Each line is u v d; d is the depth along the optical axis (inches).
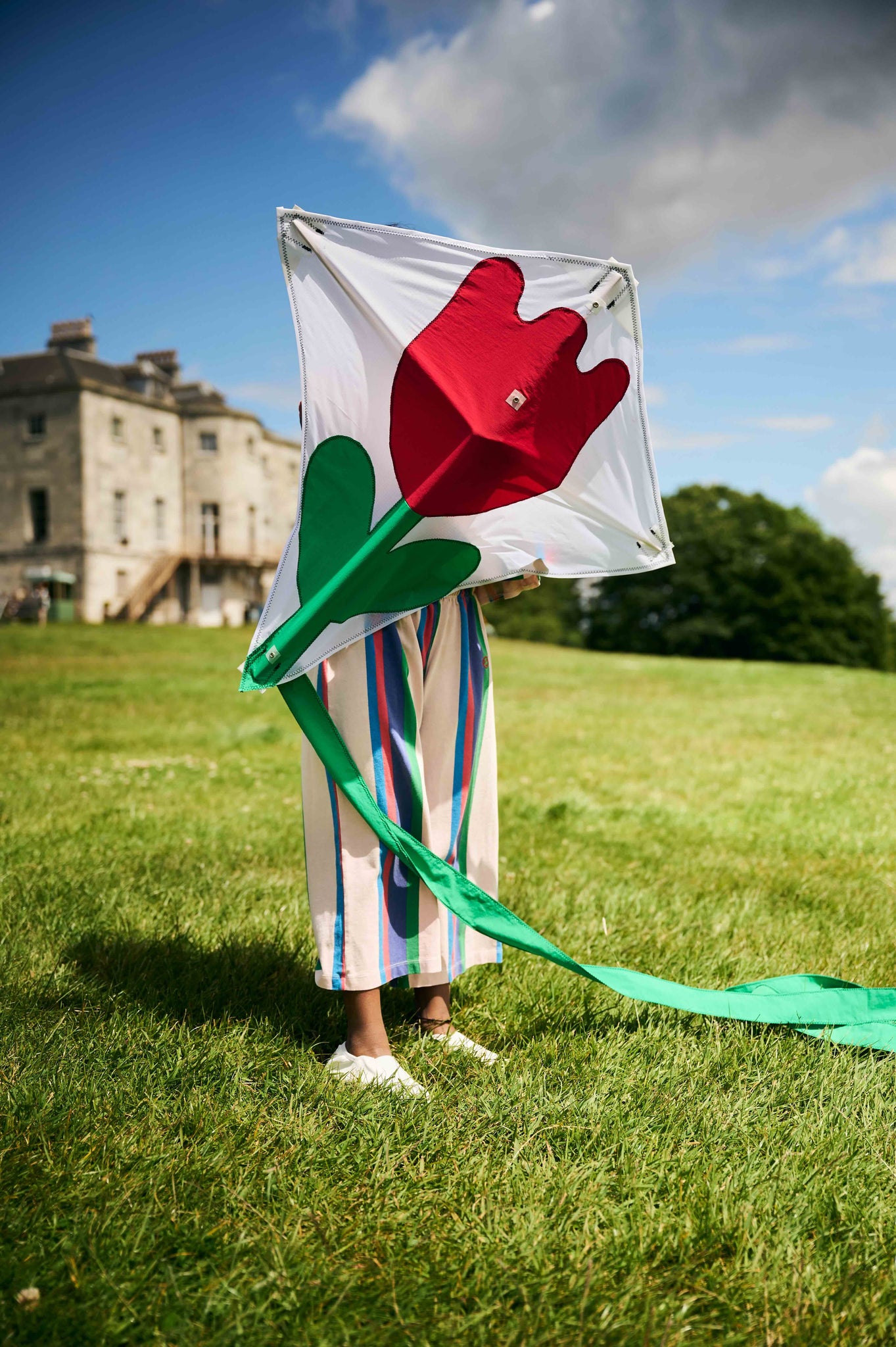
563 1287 56.4
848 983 101.7
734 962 113.5
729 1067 85.5
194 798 213.0
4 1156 65.8
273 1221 60.8
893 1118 77.4
